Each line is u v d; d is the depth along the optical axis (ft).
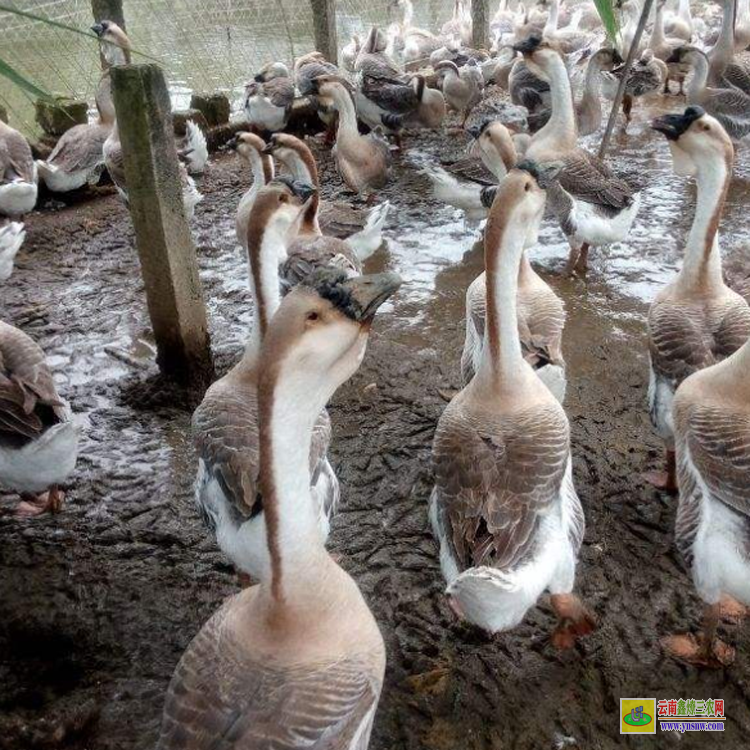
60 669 4.53
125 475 5.98
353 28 20.04
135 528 5.48
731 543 4.07
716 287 5.71
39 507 5.65
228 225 10.31
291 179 5.51
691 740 4.08
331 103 10.52
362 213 8.96
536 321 5.97
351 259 7.65
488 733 4.13
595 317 8.08
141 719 4.20
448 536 4.26
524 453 4.28
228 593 4.97
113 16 11.82
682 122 5.46
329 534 5.40
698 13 21.81
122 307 8.34
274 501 2.98
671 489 5.71
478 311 6.04
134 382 7.05
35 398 5.02
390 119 12.51
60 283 8.83
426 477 5.93
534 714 4.22
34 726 4.06
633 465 6.00
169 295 6.61
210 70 15.06
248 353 5.04
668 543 5.29
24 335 5.41
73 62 12.44
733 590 4.10
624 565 5.12
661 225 10.02
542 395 4.68
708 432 4.25
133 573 5.10
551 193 8.60
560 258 9.34
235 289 8.75
